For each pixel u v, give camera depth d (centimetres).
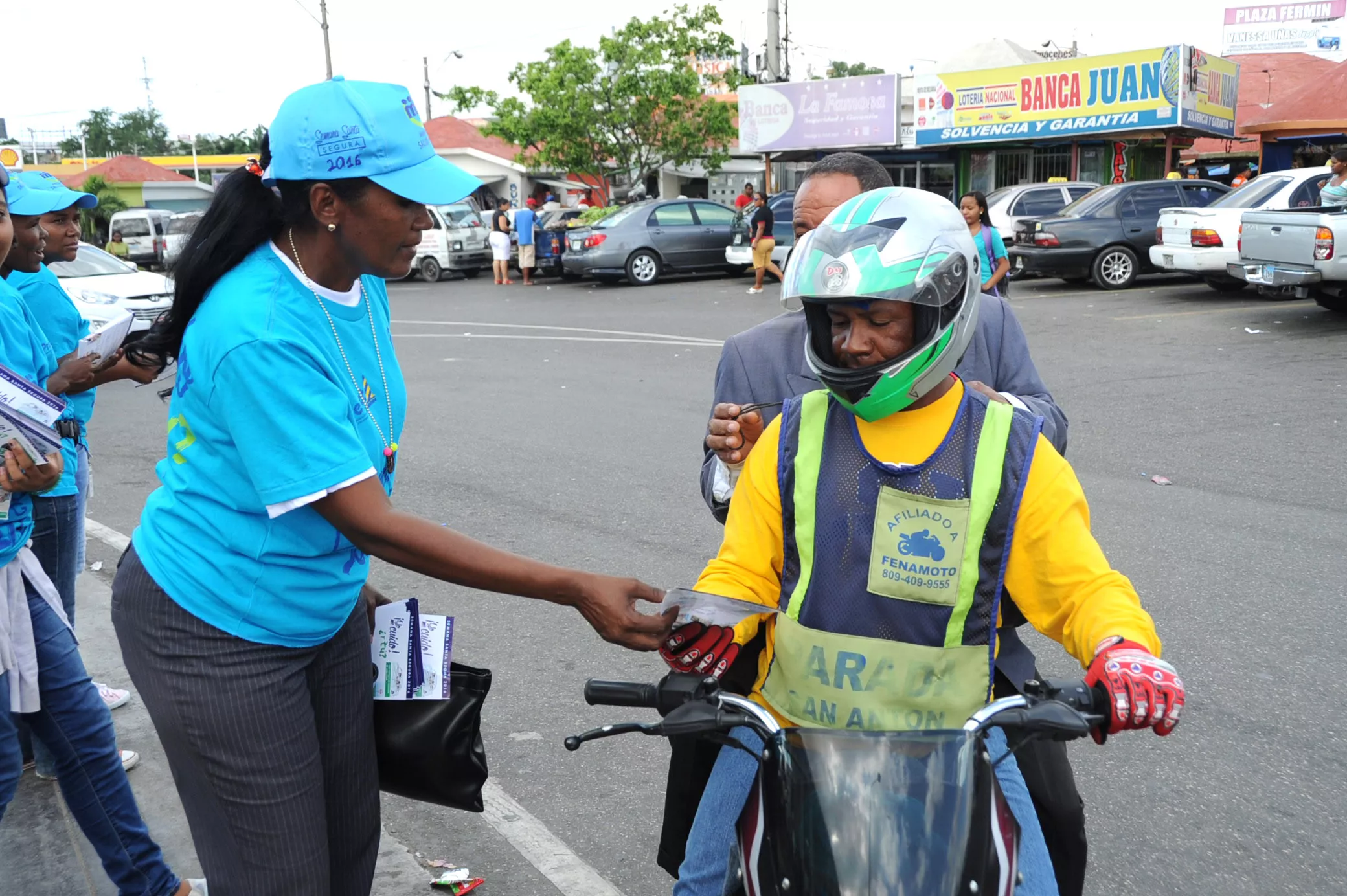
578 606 214
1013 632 228
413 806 370
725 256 2098
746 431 245
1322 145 2266
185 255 215
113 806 291
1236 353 1073
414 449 848
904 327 195
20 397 263
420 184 209
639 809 365
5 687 269
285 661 222
